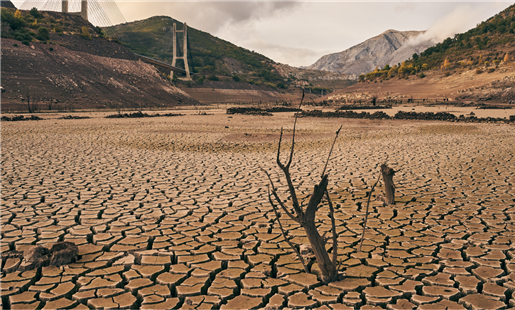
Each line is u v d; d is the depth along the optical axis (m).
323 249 3.88
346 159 12.23
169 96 86.06
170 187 8.34
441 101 89.38
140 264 4.41
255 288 3.82
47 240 5.08
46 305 3.46
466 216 6.18
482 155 12.66
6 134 19.52
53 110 49.53
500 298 3.57
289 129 24.17
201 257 4.58
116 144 16.02
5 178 8.99
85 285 3.84
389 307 3.42
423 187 8.32
